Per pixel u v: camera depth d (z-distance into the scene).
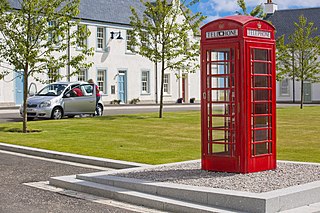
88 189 9.00
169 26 25.05
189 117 24.41
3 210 7.70
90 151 13.33
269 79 9.77
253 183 8.43
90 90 25.28
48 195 8.80
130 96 43.94
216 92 9.67
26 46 17.48
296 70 36.72
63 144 14.70
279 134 17.42
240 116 9.36
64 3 34.44
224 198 7.50
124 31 43.34
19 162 12.41
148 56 25.06
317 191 7.95
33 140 15.63
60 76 18.31
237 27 9.33
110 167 11.67
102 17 41.44
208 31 9.70
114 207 7.97
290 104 48.19
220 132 9.61
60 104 23.56
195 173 9.55
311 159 12.04
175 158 12.20
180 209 7.62
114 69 42.44
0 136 16.64
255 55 9.52
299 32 36.84
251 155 9.45
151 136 16.64
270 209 7.16
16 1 35.22
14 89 35.62
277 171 9.64
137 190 8.60
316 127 19.89
